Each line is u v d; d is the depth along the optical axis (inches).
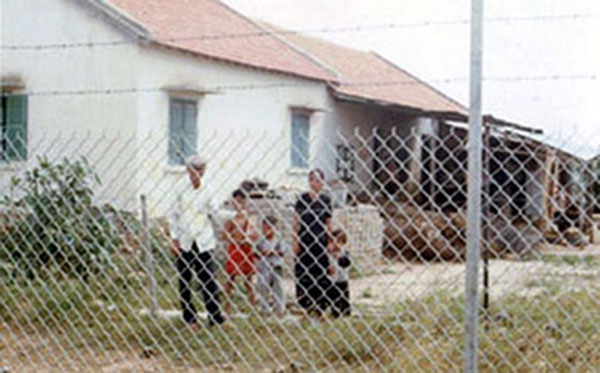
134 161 812.6
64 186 438.3
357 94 1259.2
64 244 436.5
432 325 371.6
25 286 440.8
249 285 441.1
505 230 516.1
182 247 423.5
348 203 740.7
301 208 407.8
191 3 1179.3
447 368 330.0
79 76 951.6
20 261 441.4
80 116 950.4
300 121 1178.6
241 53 1079.6
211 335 376.8
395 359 334.3
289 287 513.0
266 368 354.3
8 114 998.4
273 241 451.8
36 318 425.4
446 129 1449.3
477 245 238.4
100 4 929.5
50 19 969.5
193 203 426.9
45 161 444.1
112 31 931.3
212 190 433.7
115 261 451.8
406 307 393.4
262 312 434.3
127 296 438.0
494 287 408.2
